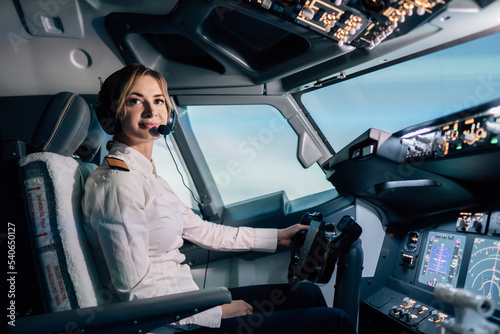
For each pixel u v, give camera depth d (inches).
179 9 73.4
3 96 80.8
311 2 62.1
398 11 61.3
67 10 74.0
